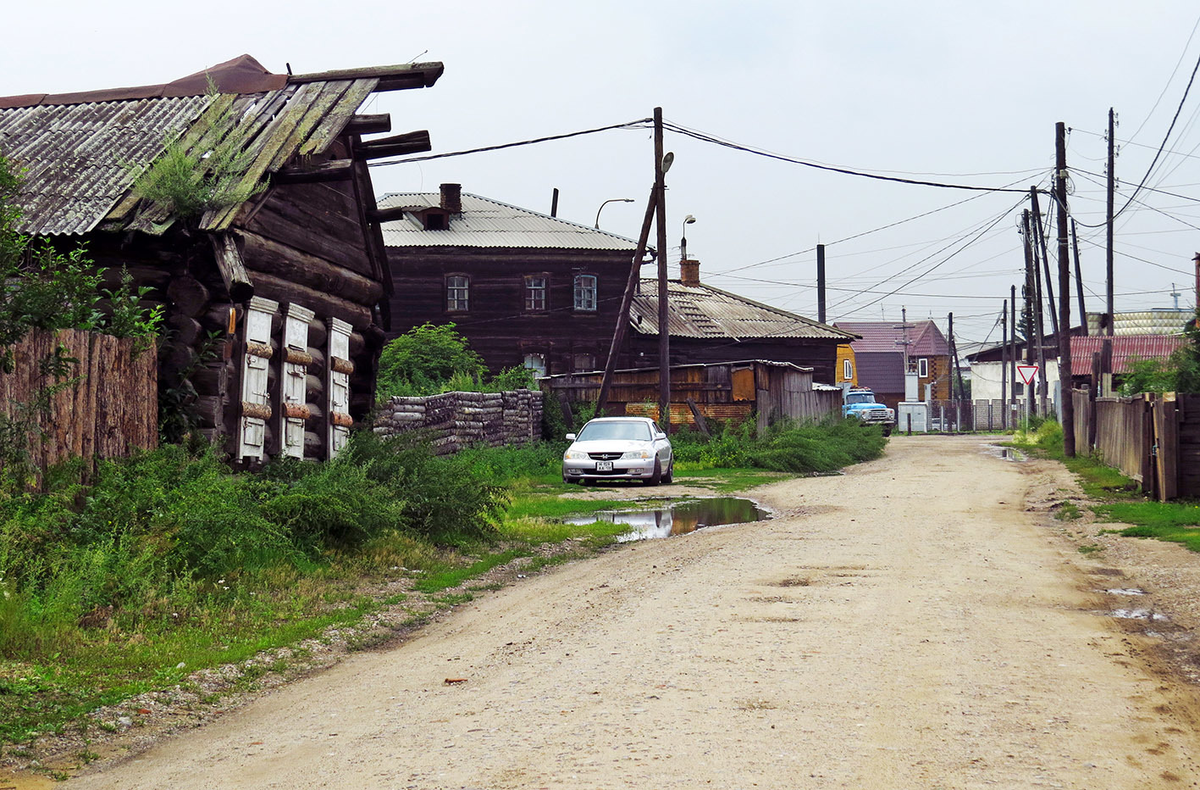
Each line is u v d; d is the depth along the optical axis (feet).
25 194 43.75
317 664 26.03
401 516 44.86
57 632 25.36
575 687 21.83
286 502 38.17
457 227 155.43
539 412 112.88
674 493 77.00
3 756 18.39
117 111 52.08
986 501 67.10
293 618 30.37
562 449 105.29
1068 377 113.09
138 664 24.52
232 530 34.04
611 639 26.81
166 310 42.32
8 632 24.43
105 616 28.04
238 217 43.24
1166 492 58.85
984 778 15.67
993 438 187.11
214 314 42.70
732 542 47.52
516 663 24.70
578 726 18.80
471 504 46.44
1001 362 278.05
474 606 33.86
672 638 26.58
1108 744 17.38
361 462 49.26
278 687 23.81
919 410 263.70
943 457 121.60
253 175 44.50
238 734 19.84
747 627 27.73
